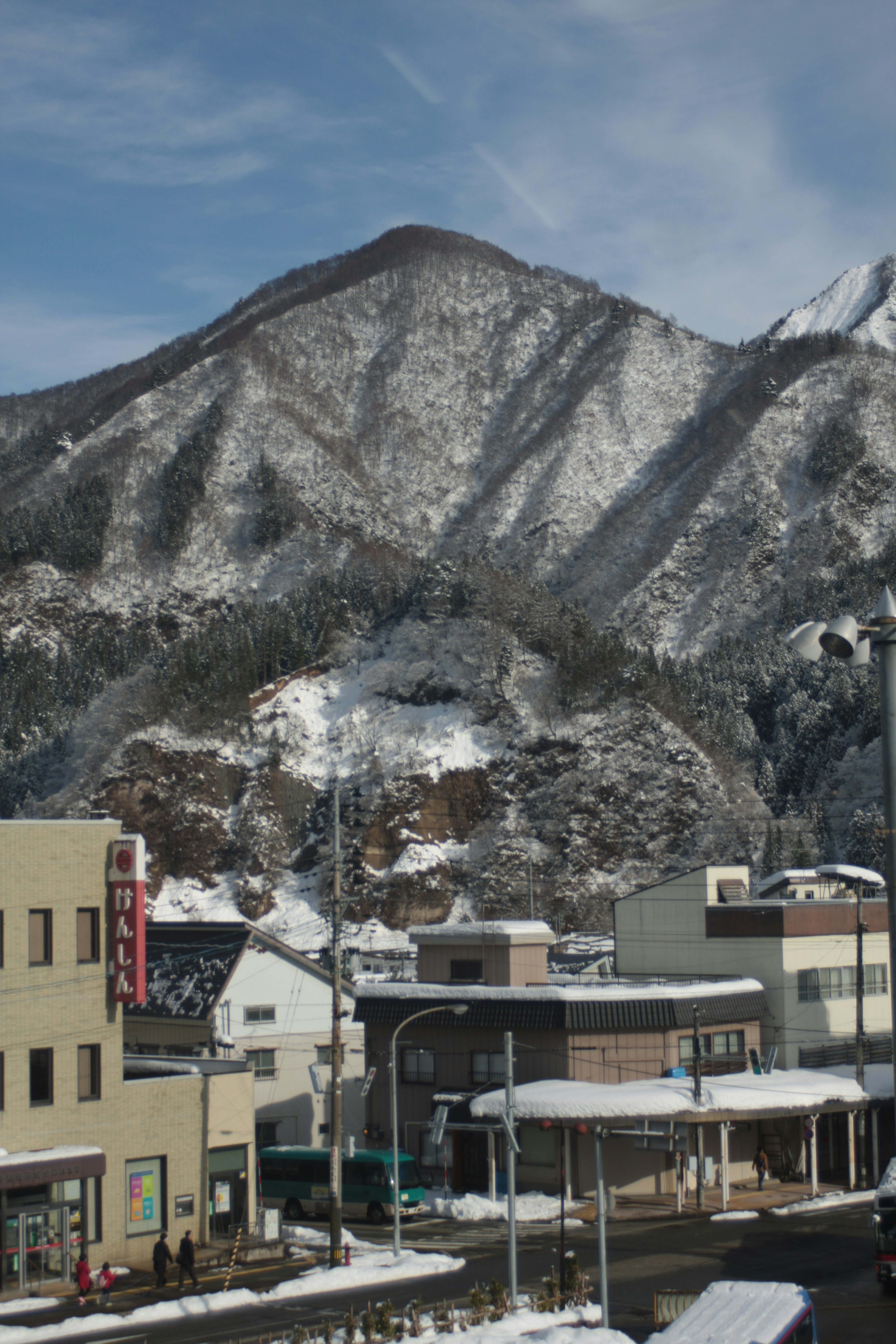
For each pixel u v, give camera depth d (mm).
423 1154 58656
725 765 171875
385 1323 30344
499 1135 56438
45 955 41156
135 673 194750
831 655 17562
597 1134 30703
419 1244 45250
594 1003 56281
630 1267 39375
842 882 73188
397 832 159500
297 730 177125
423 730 171750
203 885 160000
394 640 193500
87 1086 41812
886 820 16859
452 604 193875
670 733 168000
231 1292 36188
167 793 167125
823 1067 62844
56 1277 39438
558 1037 56062
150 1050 65438
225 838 164375
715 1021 58875
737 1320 23984
